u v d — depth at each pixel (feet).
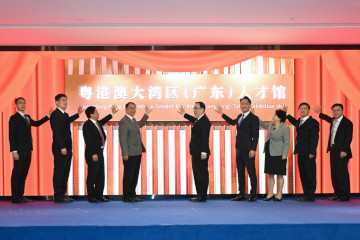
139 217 13.89
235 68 19.90
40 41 18.51
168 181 19.71
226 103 19.84
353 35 17.88
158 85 19.83
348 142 17.97
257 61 19.97
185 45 19.34
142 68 19.43
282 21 16.02
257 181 19.83
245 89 19.85
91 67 19.84
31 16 15.15
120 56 19.34
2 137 19.53
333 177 18.49
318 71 19.86
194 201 18.20
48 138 19.54
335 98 19.88
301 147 17.99
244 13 15.01
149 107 19.79
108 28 16.56
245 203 17.47
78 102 19.76
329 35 17.88
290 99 19.85
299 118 18.43
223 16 15.33
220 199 19.04
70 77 19.77
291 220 13.12
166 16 15.29
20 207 16.57
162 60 19.42
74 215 14.42
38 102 19.61
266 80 19.88
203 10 14.65
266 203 17.44
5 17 15.23
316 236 12.52
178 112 18.76
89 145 17.51
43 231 12.31
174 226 12.40
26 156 17.85
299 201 18.02
